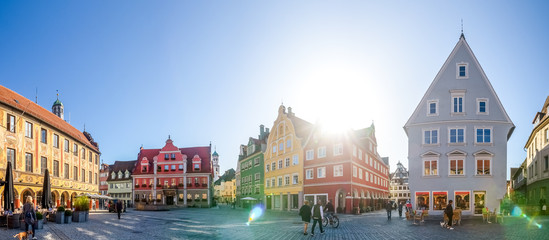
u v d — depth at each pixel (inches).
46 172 1149.7
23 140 1330.0
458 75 1456.7
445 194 1408.7
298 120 2544.3
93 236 750.5
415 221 1136.8
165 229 916.6
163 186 3491.6
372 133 2559.1
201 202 3395.7
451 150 1419.8
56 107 2588.6
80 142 1898.4
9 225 863.1
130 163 4392.2
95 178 2204.7
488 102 1424.7
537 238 692.1
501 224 1008.2
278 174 2480.3
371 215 1752.0
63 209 1082.1
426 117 1467.8
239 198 3511.3
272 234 799.7
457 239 692.7
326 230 892.6
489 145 1401.3
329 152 2057.1
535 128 1569.9
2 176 1187.9
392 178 5492.1
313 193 2122.3
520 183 2242.9
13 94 1492.4
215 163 7298.2
